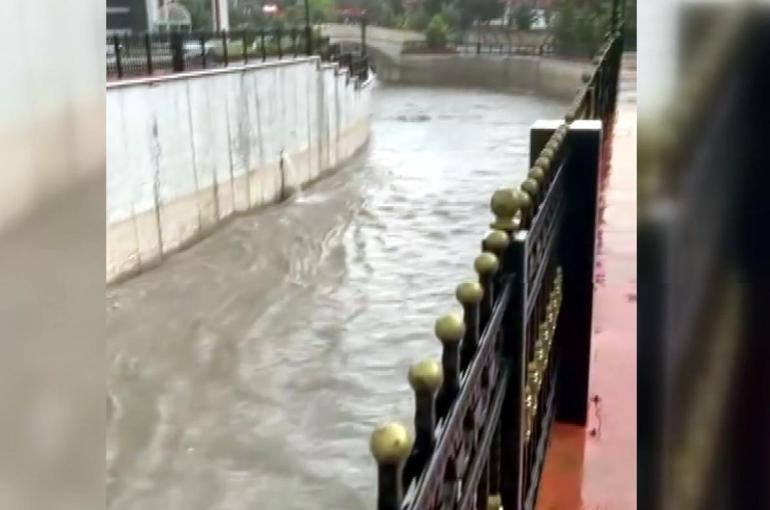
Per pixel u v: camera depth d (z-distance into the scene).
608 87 12.11
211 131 20.20
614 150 10.96
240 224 21.14
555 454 3.97
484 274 2.28
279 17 53.62
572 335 4.41
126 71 17.95
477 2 61.03
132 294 15.80
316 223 21.66
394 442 1.37
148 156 17.39
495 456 2.70
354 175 28.25
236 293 16.08
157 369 12.52
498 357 2.55
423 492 1.45
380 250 19.12
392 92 53.31
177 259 18.16
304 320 14.70
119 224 16.31
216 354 13.15
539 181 3.21
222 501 9.37
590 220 4.41
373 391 11.94
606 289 5.69
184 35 22.97
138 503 9.25
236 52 24.56
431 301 15.61
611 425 4.20
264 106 23.12
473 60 58.56
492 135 36.22
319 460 10.13
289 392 11.92
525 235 2.73
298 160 25.61
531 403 3.09
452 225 21.22
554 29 53.88
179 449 10.35
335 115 29.27
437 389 1.61
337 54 31.97
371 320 14.67
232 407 11.44
